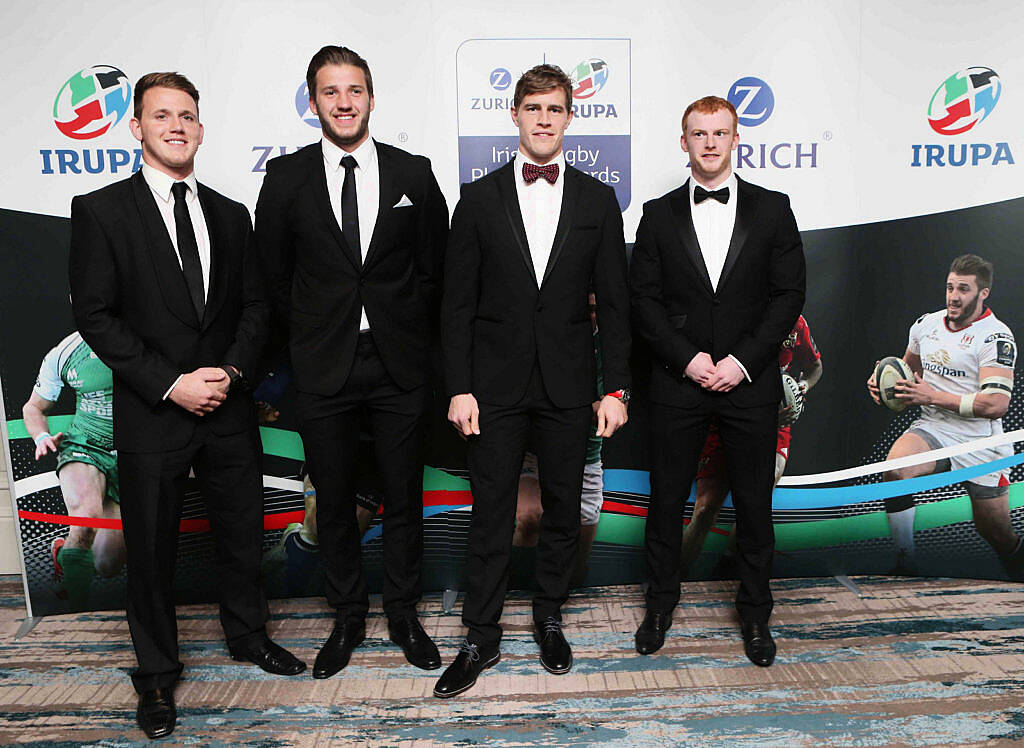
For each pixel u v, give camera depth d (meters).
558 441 2.20
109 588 2.72
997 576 2.83
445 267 2.21
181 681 2.23
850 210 2.62
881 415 2.74
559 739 1.93
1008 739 1.88
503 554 2.23
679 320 2.28
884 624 2.49
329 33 2.46
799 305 2.26
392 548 2.37
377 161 2.20
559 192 2.20
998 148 2.61
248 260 2.17
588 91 2.53
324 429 2.22
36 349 2.56
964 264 2.66
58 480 2.63
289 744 1.93
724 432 2.30
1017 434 2.74
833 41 2.53
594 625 2.53
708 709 2.05
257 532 2.24
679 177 2.58
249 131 2.49
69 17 2.42
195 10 2.43
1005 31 2.54
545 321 2.14
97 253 1.93
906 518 2.80
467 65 2.50
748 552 2.33
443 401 2.65
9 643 2.50
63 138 2.47
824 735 1.92
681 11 2.51
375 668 2.30
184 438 2.04
